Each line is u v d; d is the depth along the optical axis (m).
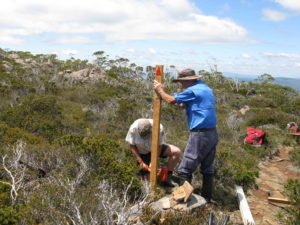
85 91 15.03
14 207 2.77
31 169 4.02
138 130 3.93
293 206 3.73
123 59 37.44
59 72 22.09
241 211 3.62
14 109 7.82
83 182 3.55
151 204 3.19
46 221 2.55
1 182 3.15
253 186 4.57
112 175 3.63
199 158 3.59
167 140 6.18
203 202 3.28
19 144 4.39
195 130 3.53
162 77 3.62
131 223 2.71
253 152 6.26
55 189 3.07
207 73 30.92
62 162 4.01
